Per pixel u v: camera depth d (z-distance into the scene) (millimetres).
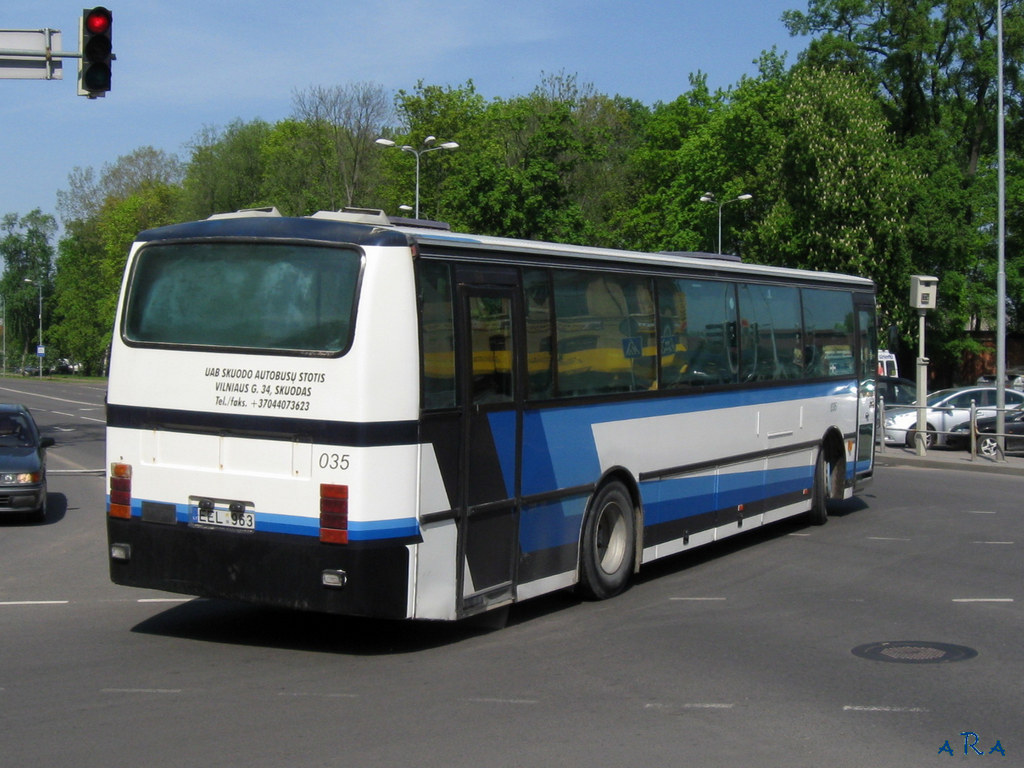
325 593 7254
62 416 43562
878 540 13297
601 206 64938
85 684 6836
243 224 7809
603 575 9688
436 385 7621
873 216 43500
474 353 8023
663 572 11250
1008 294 54812
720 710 6352
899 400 28984
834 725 6090
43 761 5355
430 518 7523
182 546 7770
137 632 8383
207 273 7828
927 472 21953
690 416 11156
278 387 7445
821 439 14430
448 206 39625
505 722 6070
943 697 6676
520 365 8547
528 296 8703
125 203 87688
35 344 123062
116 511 8039
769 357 12953
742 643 8078
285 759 5406
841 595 9969
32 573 10984
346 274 7379
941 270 47875
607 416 9719
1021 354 61250
